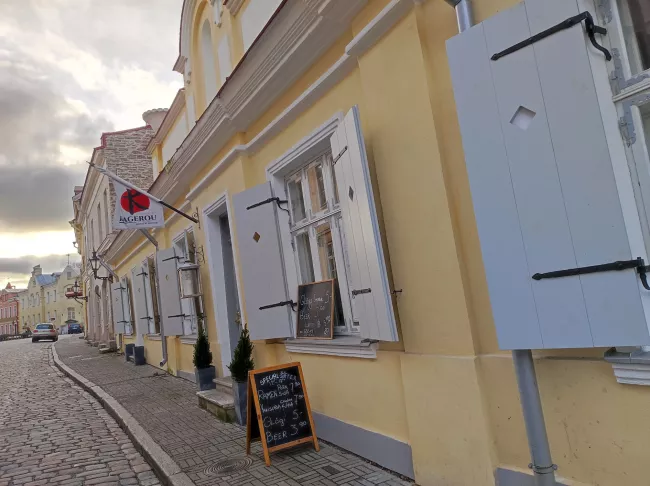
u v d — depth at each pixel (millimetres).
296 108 5051
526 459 2891
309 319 5090
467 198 3203
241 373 5945
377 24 3701
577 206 2334
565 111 2346
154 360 13125
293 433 4570
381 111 3799
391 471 3926
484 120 2650
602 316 2277
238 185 6375
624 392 2420
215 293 7883
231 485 4094
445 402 3312
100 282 23484
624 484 2434
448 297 3295
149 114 14273
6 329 84562
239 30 6621
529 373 2678
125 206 8719
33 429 7387
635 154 2307
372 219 3645
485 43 2623
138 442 5797
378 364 4090
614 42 2361
